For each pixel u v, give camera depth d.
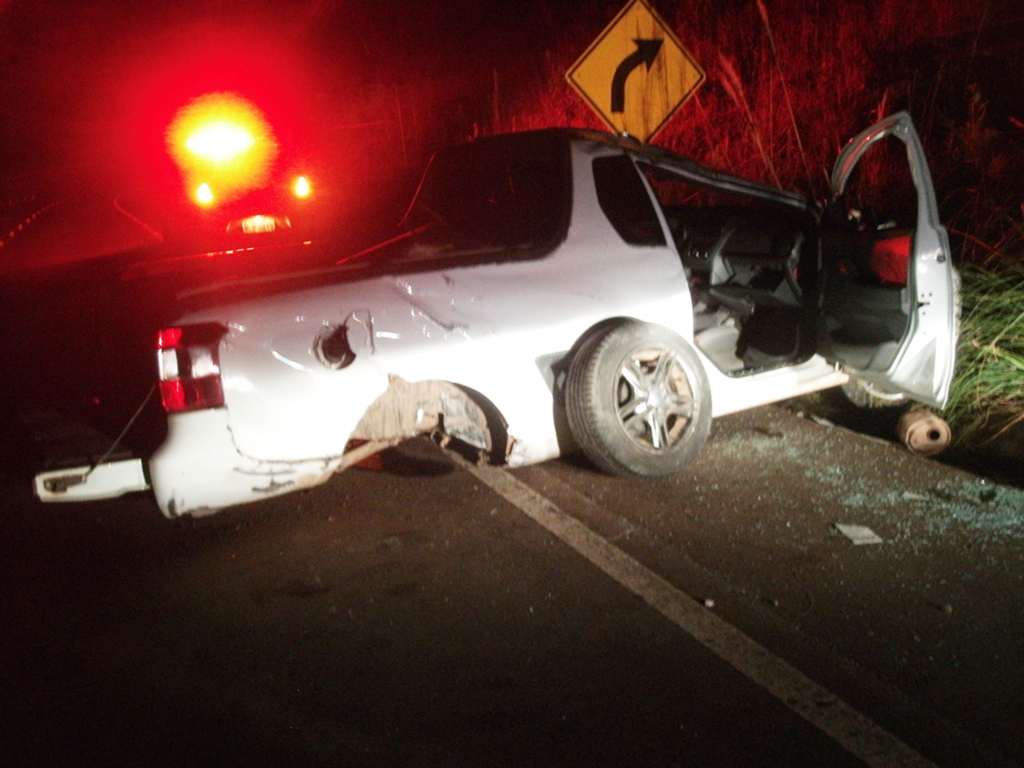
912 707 2.98
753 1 10.88
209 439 3.76
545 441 4.51
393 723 3.01
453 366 4.19
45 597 3.93
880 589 3.69
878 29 9.81
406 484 4.87
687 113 9.93
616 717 2.99
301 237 8.65
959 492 4.57
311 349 3.91
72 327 5.58
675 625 3.49
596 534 4.24
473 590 3.81
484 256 4.40
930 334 4.59
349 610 3.71
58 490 3.72
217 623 3.66
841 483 4.71
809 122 9.27
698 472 4.89
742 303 5.62
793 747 2.81
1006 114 8.42
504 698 3.11
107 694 3.24
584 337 4.52
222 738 2.98
